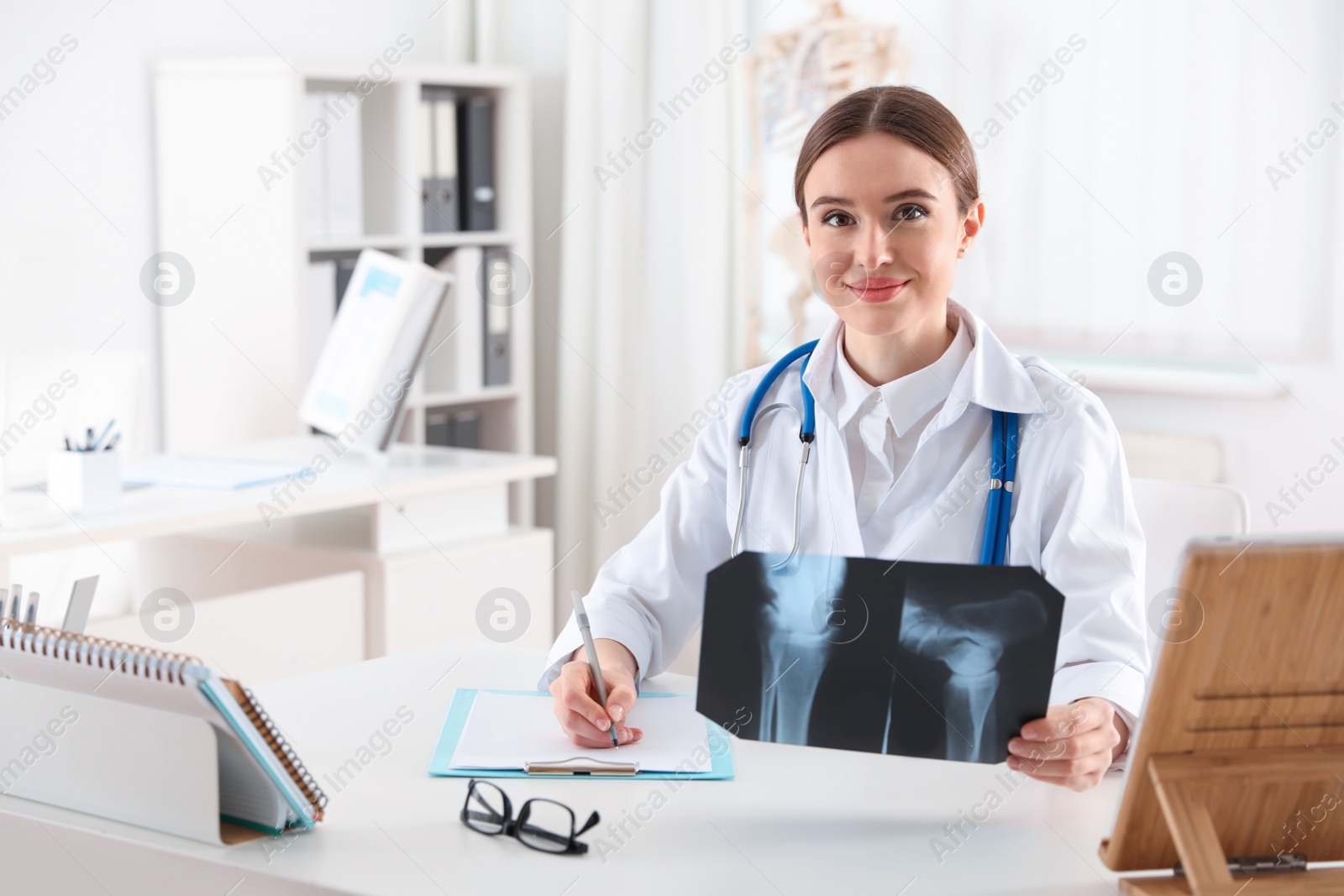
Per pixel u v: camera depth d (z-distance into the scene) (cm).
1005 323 325
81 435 279
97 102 306
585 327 375
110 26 307
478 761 123
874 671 115
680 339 369
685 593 156
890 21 330
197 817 106
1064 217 315
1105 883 100
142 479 250
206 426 322
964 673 113
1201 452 299
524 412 372
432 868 101
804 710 117
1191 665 97
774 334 359
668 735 130
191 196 317
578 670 133
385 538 265
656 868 101
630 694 132
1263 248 293
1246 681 98
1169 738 99
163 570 278
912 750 115
